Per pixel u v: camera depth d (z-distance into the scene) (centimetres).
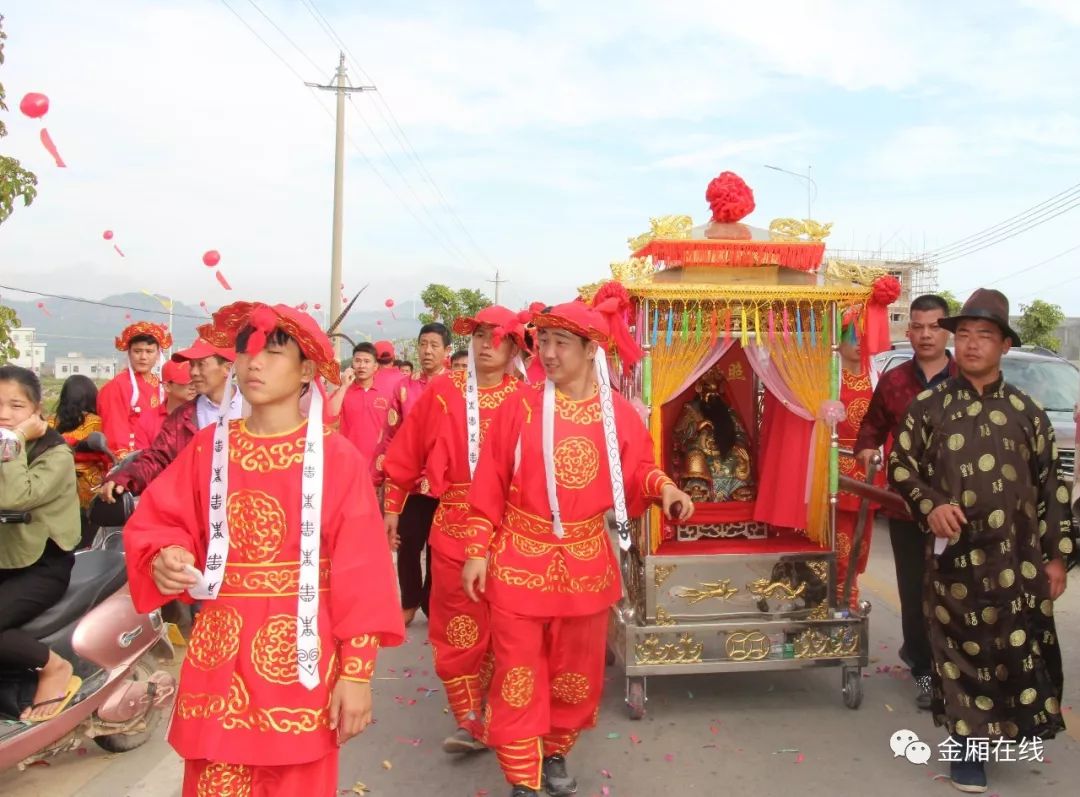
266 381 250
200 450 261
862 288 450
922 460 387
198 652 252
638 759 406
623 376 498
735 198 461
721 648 482
